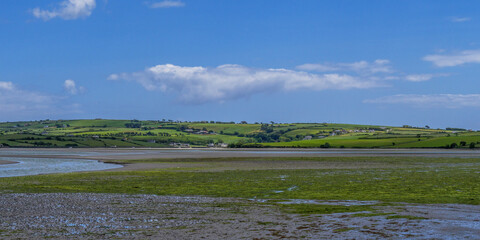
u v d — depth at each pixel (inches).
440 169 2445.9
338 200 1197.1
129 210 1006.4
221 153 5728.3
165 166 2869.1
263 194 1342.3
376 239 696.4
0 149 7628.0
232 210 1010.1
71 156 4547.2
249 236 727.7
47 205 1082.1
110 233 751.1
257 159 3789.4
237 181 1758.1
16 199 1198.9
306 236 723.4
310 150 7091.5
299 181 1742.1
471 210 987.9
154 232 760.3
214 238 711.7
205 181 1766.7
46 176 2030.0
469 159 3720.5
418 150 6550.2
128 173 2210.9
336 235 727.7
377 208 1031.0
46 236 727.1
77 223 839.7
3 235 732.7
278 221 862.5
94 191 1439.5
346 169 2465.6
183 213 965.2
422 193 1341.0
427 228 775.1
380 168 2549.2
